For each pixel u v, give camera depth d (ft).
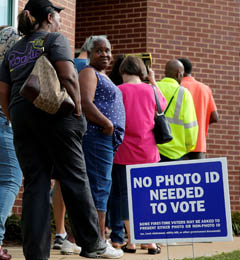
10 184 16.66
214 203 15.69
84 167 13.92
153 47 35.32
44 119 13.34
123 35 35.81
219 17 36.70
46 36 13.78
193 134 23.76
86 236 14.12
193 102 26.21
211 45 36.42
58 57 13.41
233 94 36.70
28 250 13.21
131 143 20.98
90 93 18.79
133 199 16.28
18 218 25.31
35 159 13.60
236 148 36.47
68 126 13.46
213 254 21.38
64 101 13.04
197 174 15.84
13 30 17.58
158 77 35.32
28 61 13.74
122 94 21.17
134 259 19.80
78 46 36.88
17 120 13.58
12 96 13.87
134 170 16.34
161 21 35.55
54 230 25.39
